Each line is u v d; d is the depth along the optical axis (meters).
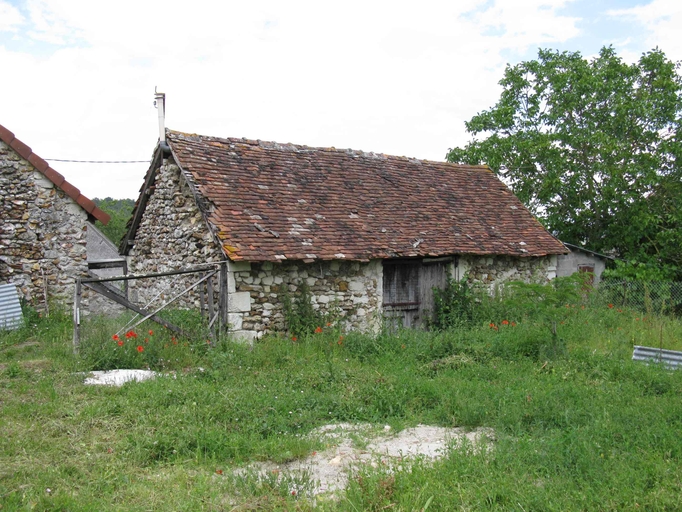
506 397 7.02
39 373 7.86
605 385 7.71
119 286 14.85
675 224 19.14
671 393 7.47
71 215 13.52
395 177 15.34
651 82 20.14
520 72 21.34
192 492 4.62
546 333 10.30
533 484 4.66
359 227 12.35
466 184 16.78
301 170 13.69
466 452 5.32
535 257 15.08
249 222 10.97
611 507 4.25
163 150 12.31
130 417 6.22
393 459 5.33
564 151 19.84
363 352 10.14
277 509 4.32
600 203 19.25
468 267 13.73
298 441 5.82
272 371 8.46
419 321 12.93
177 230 12.44
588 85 19.22
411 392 7.50
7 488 4.57
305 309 10.92
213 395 6.99
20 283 12.95
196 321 10.57
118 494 4.60
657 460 5.03
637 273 17.11
